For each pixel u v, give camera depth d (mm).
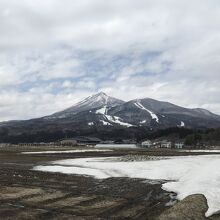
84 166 59500
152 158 74438
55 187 37219
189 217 23578
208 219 23562
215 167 44719
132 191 34562
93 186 38000
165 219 23422
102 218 24312
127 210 26750
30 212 25375
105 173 48656
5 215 24328
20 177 44938
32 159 78000
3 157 85688
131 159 72062
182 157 78250
